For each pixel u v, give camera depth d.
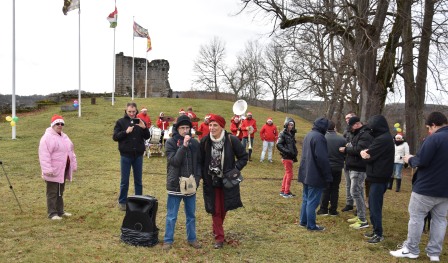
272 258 5.66
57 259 5.17
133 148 7.68
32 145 16.78
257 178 12.51
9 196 8.68
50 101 36.62
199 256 5.59
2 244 5.61
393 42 15.37
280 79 59.53
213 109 35.41
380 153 6.22
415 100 19.38
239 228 7.06
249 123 16.59
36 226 6.57
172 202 5.85
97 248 5.65
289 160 9.74
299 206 8.86
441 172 5.49
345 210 8.65
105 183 10.48
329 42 16.52
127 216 5.97
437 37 14.53
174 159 5.64
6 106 31.81
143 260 5.31
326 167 6.80
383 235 6.92
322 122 7.00
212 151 5.84
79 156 14.97
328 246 6.25
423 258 5.82
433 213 5.75
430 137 5.52
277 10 15.67
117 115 27.56
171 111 30.94
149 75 56.88
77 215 7.40
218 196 5.92
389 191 12.24
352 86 19.64
